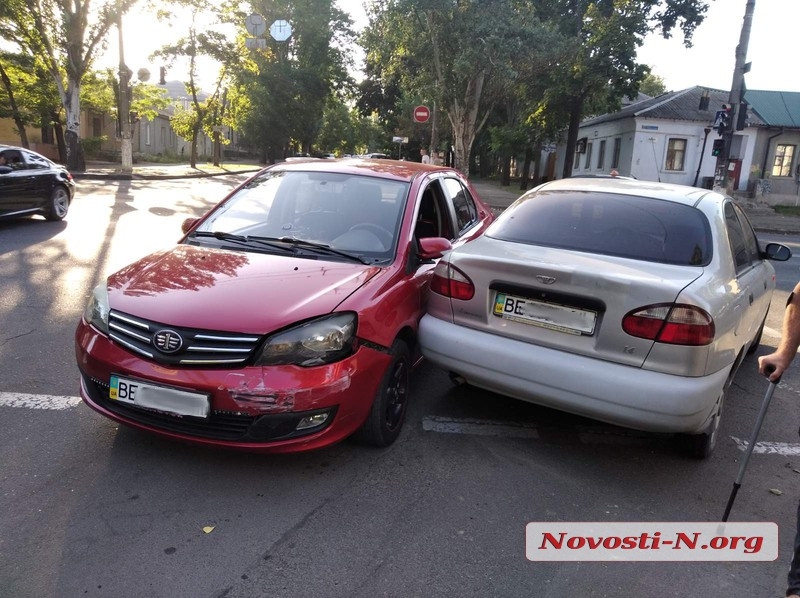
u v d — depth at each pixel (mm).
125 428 3725
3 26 23484
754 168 29469
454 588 2615
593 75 21906
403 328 3846
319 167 4840
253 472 3375
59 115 31672
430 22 17391
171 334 3078
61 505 2982
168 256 3916
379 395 3537
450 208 5129
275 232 4305
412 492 3305
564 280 3414
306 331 3125
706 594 2689
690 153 29812
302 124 45875
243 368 3045
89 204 14117
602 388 3299
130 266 3867
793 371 5789
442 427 4117
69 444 3523
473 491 3357
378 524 3008
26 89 30156
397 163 5172
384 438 3699
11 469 3248
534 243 4035
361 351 3307
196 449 3549
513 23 17203
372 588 2580
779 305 8680
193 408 3035
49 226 10844
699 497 3465
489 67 18234
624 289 3262
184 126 39062
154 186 21047
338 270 3711
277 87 43281
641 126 29422
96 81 32719
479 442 3938
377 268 3830
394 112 51531
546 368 3449
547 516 3178
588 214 4141
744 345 4086
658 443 4082
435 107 23000
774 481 3695
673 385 3172
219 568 2639
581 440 4059
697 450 3807
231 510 3037
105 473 3270
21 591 2438
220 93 43562
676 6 23547
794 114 30047
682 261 3645
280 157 49344
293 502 3139
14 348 4945
